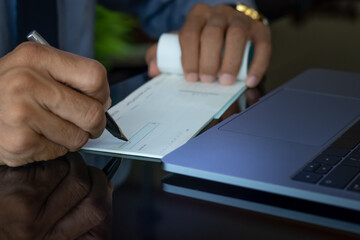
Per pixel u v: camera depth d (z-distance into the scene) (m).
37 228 0.43
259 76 0.89
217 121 0.71
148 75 0.98
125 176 0.54
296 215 0.45
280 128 0.65
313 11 1.62
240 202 0.48
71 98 0.56
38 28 0.98
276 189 0.48
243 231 0.42
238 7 1.14
